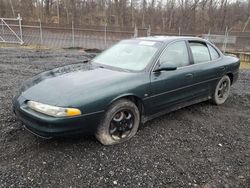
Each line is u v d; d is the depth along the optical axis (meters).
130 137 3.57
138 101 3.59
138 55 4.04
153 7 41.84
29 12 38.00
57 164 2.92
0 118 3.98
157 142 3.54
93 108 3.04
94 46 18.84
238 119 4.59
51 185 2.59
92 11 41.84
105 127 3.23
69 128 2.94
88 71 3.75
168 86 3.87
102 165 2.94
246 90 6.67
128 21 41.62
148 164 3.01
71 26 20.42
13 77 7.09
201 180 2.79
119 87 3.30
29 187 2.55
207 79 4.65
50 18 39.09
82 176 2.74
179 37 4.49
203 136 3.82
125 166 2.95
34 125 2.99
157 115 3.95
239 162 3.17
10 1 36.06
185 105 4.40
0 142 3.31
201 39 4.84
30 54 12.27
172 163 3.06
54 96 3.01
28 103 3.10
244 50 20.59
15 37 18.22
